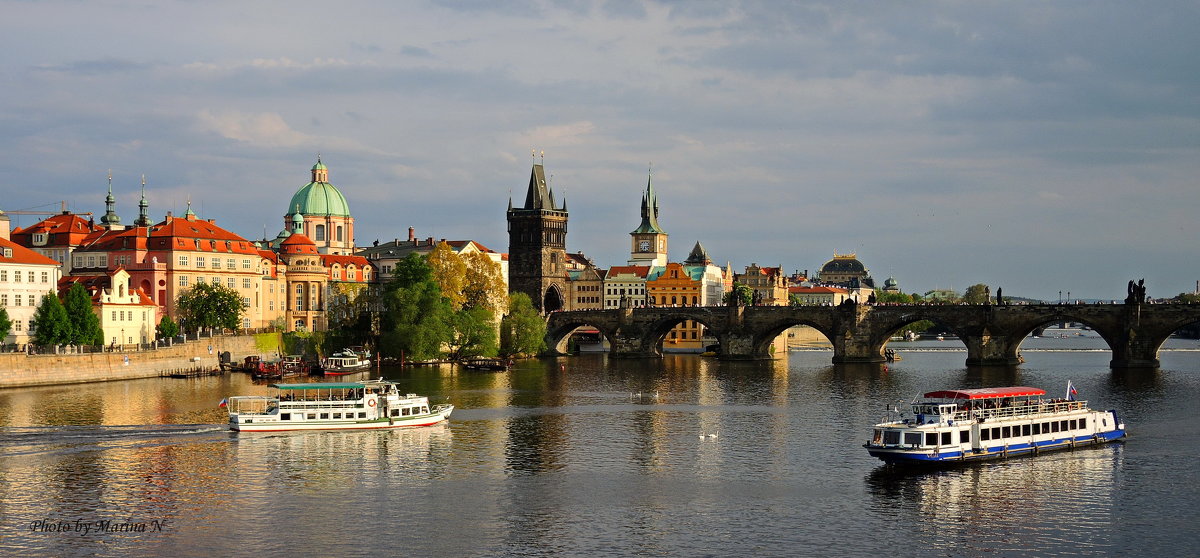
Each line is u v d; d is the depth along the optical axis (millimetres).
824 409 193625
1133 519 115875
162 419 171000
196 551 105812
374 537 110125
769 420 178750
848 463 141500
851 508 120125
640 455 147125
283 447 150250
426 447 151500
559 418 179875
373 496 124688
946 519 116000
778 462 142375
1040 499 123125
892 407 196375
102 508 119312
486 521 115375
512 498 124188
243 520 115312
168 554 104938
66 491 125750
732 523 114875
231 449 148375
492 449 150500
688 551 106375
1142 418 178125
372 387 175125
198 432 160000
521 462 142375
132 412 178125
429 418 170000
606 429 168125
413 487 128875
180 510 118812
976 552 106375
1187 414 183000
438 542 108750
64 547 106750
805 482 131375
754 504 121812
